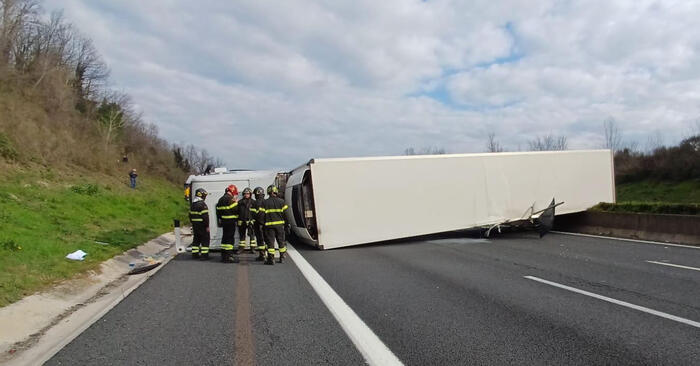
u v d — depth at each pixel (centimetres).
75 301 787
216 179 1446
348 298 782
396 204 1616
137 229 1769
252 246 1348
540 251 1347
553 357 484
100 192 2456
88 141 3781
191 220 1334
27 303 698
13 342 566
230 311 706
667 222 1538
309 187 1582
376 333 580
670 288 820
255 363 486
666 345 518
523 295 775
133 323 645
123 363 492
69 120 3703
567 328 586
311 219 1560
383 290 841
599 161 1983
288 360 493
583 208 1930
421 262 1178
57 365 489
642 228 1628
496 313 662
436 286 863
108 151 4084
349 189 1564
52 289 798
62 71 4209
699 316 635
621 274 959
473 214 1722
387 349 520
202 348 536
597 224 1855
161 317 675
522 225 1817
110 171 3806
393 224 1608
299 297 798
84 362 497
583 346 518
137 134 5931
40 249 1050
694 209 1510
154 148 6128
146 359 503
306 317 665
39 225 1325
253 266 1175
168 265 1199
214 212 1437
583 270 1013
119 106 5475
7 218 1273
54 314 700
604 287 834
